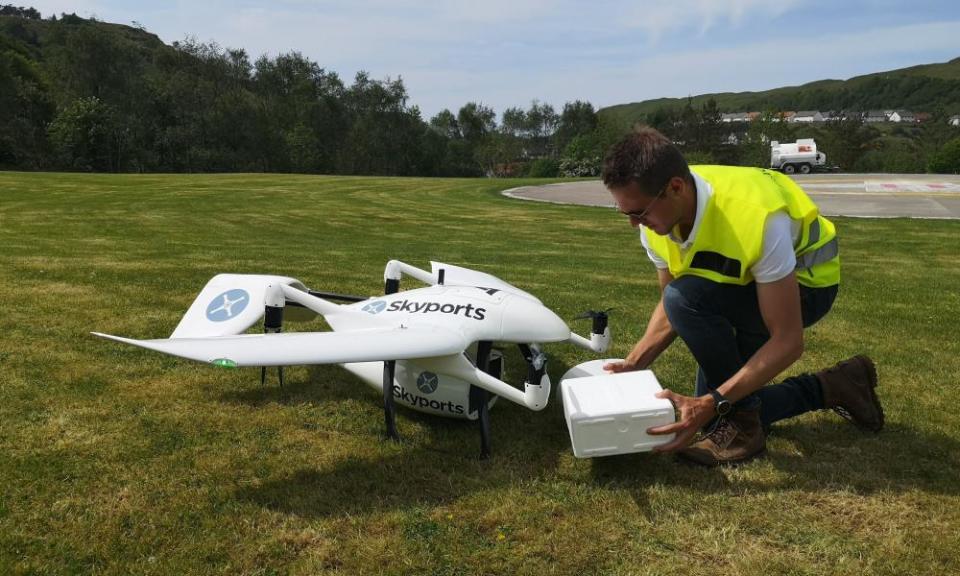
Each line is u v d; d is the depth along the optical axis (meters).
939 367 4.33
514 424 3.42
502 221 15.32
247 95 85.75
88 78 69.31
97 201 17.34
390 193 23.36
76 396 3.62
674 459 3.01
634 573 2.20
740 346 3.00
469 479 2.82
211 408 3.54
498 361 3.54
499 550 2.31
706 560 2.28
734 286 2.72
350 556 2.28
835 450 3.09
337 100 95.12
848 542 2.37
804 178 32.50
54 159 57.94
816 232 2.77
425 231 13.23
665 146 2.45
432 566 2.23
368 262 8.59
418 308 3.31
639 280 7.61
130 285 6.49
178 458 2.97
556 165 77.38
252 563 2.24
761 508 2.60
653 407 2.60
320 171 82.00
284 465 2.93
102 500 2.60
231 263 8.12
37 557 2.24
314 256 9.04
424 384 3.24
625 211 2.57
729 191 2.59
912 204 18.31
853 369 3.16
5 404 3.47
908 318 5.70
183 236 11.12
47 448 3.01
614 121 79.19
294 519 2.50
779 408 3.08
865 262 9.26
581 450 2.62
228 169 69.31
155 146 64.69
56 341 4.57
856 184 27.11
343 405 3.63
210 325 3.79
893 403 3.68
